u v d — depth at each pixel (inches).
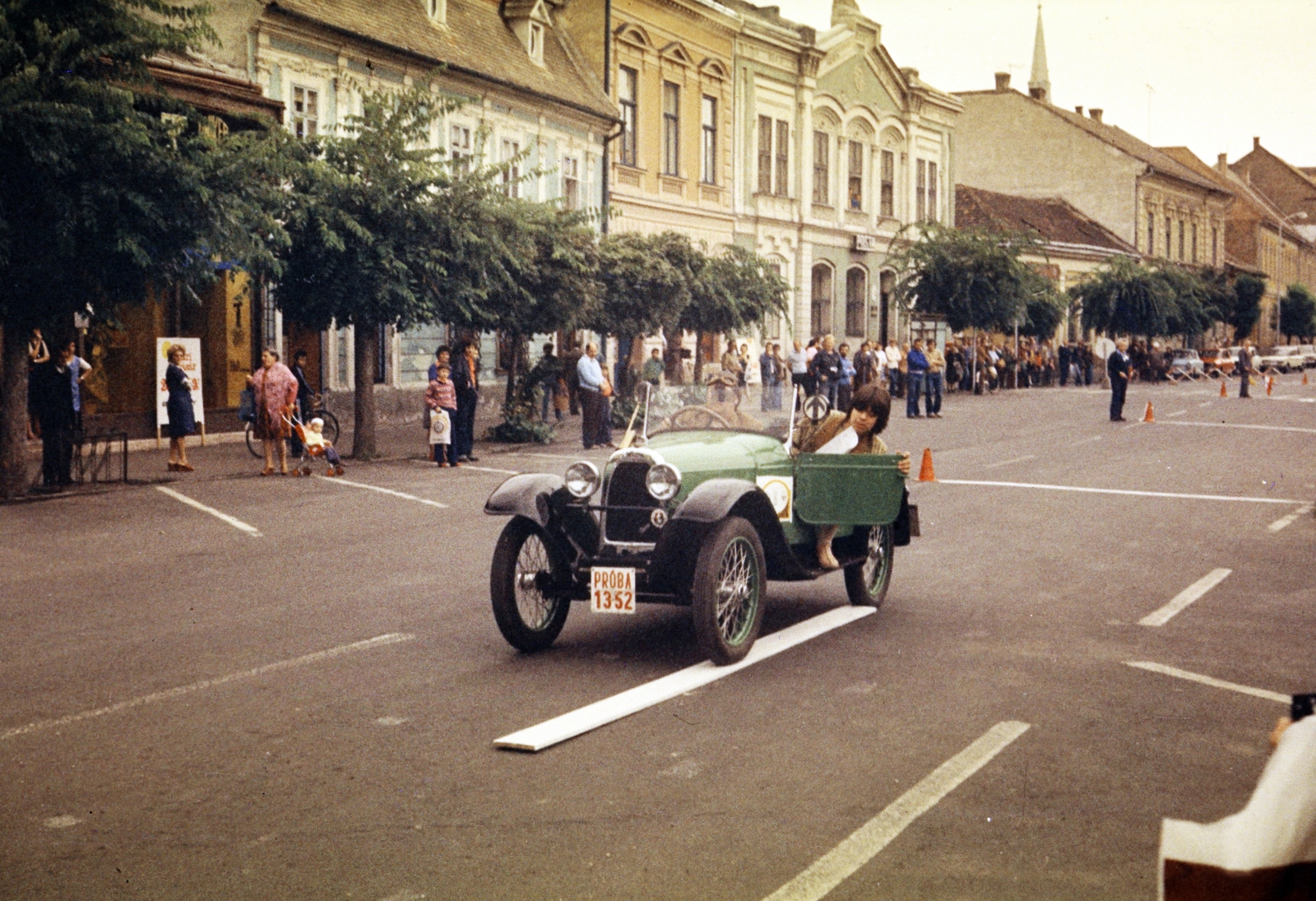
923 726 257.8
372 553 475.8
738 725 258.2
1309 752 97.9
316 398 886.4
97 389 871.7
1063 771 230.7
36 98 564.7
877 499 336.2
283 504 613.3
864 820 206.1
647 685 288.7
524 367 1035.3
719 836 199.3
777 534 323.9
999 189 3095.5
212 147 646.5
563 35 1439.5
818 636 338.3
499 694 282.7
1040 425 1181.1
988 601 386.0
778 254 1796.3
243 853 193.5
